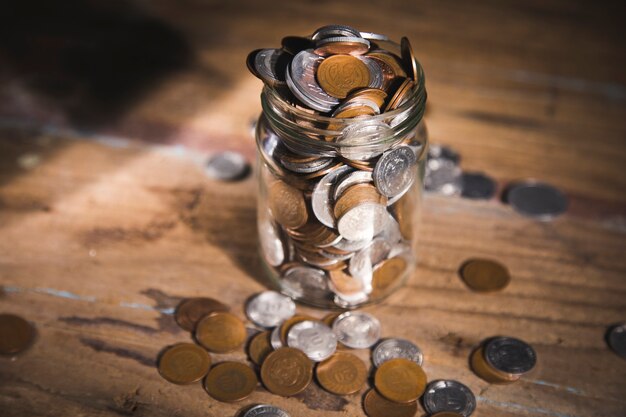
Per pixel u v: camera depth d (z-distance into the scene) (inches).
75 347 18.5
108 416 17.4
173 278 19.8
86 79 24.5
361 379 17.8
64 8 26.9
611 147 22.8
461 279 19.8
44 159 22.3
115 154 22.5
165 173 22.0
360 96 16.2
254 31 26.1
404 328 18.9
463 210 21.2
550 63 25.3
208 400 17.6
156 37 25.9
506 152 22.6
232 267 20.0
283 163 17.0
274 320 18.8
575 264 20.2
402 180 17.0
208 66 25.0
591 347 18.7
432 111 23.6
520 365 18.1
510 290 19.6
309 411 17.5
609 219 21.1
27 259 20.1
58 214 21.0
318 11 26.9
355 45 16.6
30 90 24.2
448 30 26.3
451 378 18.1
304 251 17.7
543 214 21.1
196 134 23.0
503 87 24.5
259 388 17.8
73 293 19.5
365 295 18.8
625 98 24.3
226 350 18.3
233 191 21.6
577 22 26.9
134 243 20.4
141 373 18.1
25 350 18.4
